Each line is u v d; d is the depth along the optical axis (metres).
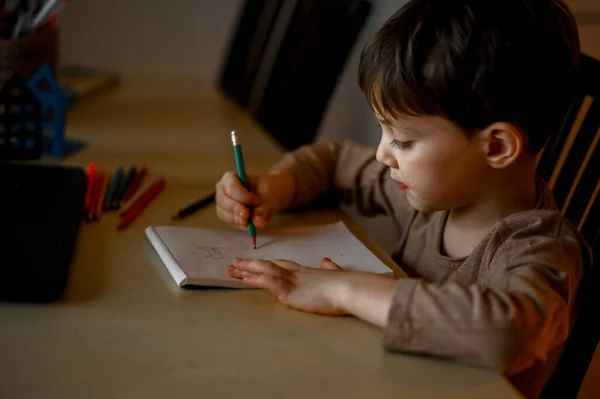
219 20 2.03
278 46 1.65
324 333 0.67
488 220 0.84
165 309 0.70
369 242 0.94
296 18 1.49
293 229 0.93
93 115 1.38
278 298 0.73
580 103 0.94
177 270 0.76
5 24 1.25
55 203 0.89
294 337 0.66
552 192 0.96
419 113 0.74
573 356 0.80
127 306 0.70
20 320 0.65
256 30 1.64
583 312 0.79
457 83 0.71
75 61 2.01
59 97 1.11
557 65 0.74
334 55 1.32
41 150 1.11
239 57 1.66
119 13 1.99
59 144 1.13
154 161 1.16
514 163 0.80
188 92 1.64
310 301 0.71
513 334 0.62
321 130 1.90
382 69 0.74
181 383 0.58
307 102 1.36
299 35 1.45
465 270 0.84
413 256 0.96
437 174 0.77
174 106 1.51
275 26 1.62
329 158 1.10
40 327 0.64
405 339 0.64
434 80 0.71
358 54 1.67
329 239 0.91
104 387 0.57
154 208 0.97
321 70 1.34
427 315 0.64
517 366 0.64
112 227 0.89
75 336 0.64
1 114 1.07
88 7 1.97
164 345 0.63
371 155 1.08
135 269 0.78
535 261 0.71
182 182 1.08
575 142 0.93
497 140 0.75
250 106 1.58
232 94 1.64
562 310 0.67
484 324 0.62
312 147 1.11
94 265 0.78
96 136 1.26
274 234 0.91
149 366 0.60
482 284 0.77
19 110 1.08
